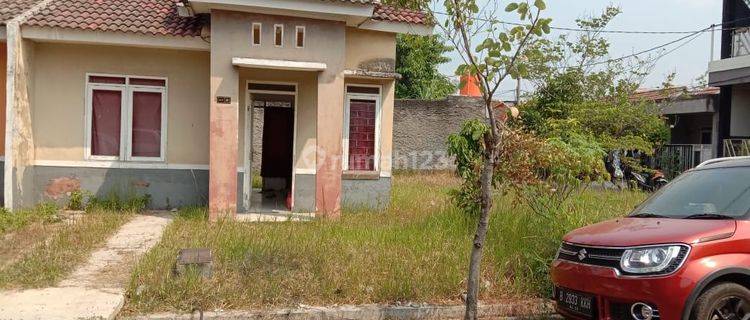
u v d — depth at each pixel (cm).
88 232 955
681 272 526
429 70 2961
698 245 536
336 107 1172
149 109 1258
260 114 2102
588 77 2195
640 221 625
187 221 1074
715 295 528
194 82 1262
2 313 601
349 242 898
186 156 1263
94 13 1191
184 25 1202
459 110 2566
